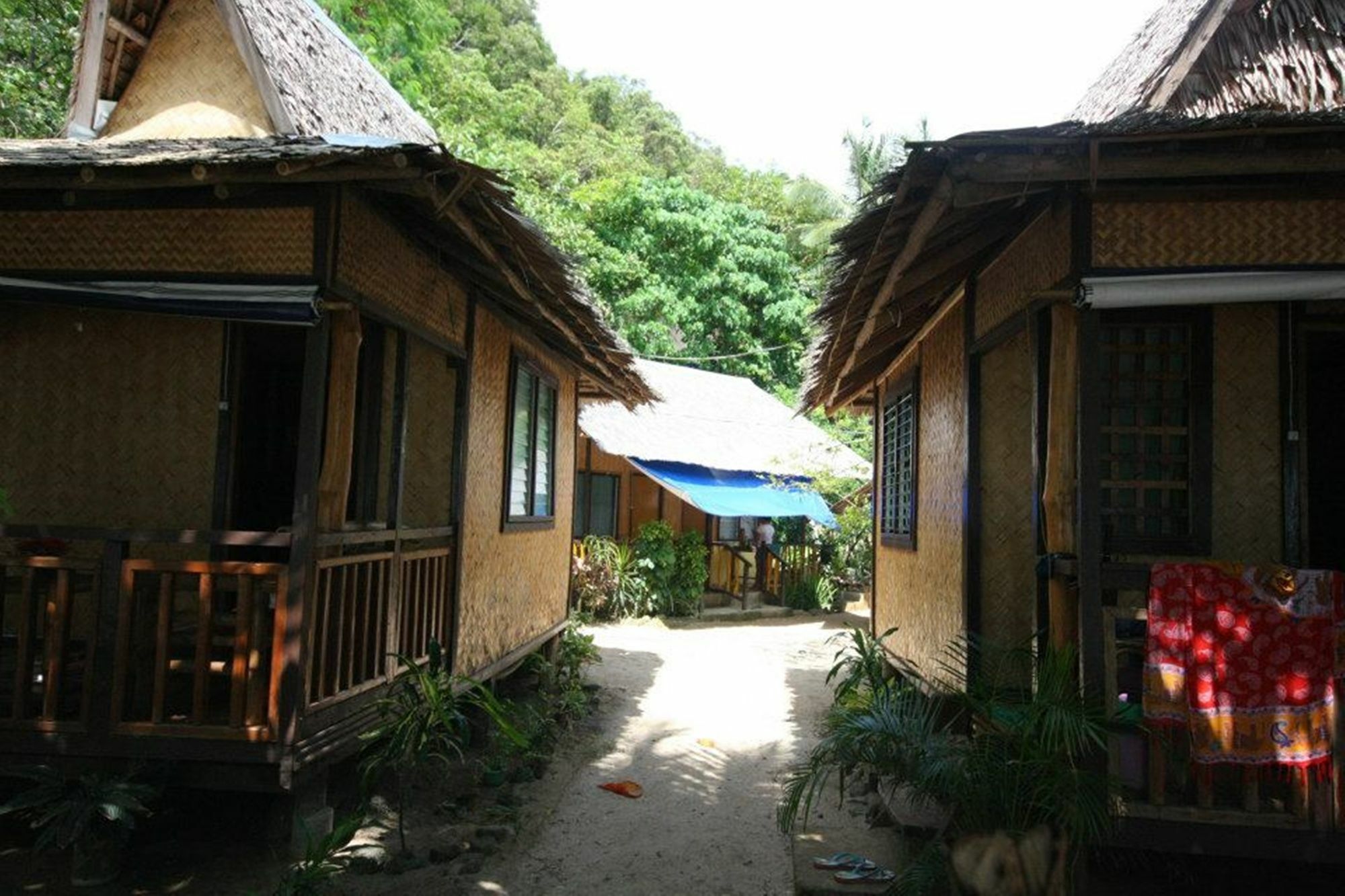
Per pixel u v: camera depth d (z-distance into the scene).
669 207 27.81
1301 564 5.36
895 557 9.90
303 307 4.87
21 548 5.31
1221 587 4.52
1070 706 4.25
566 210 24.38
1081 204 4.65
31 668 4.93
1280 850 4.42
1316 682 4.47
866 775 6.86
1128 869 5.02
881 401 11.13
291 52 7.41
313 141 5.14
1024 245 5.53
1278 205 4.60
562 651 11.45
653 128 36.09
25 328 6.38
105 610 4.85
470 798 6.41
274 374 7.68
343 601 5.32
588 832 6.03
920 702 5.20
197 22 7.11
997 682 5.34
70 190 4.95
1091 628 4.51
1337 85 6.42
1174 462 5.50
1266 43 6.49
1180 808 4.46
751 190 32.56
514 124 26.39
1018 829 4.18
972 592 6.51
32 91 11.78
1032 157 4.27
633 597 17.31
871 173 28.91
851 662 9.96
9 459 6.33
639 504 19.39
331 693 5.27
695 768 7.61
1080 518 4.58
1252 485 5.44
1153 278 4.49
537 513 10.00
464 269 6.97
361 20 17.66
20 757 4.84
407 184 4.73
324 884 4.77
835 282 6.09
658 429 19.12
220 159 4.55
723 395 23.11
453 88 21.08
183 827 5.42
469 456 7.42
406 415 6.28
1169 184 4.62
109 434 6.33
